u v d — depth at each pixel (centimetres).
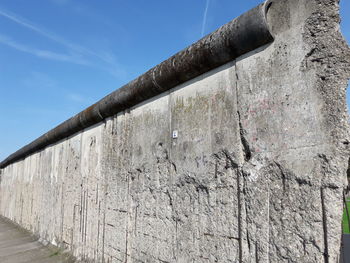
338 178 178
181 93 307
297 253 191
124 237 368
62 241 551
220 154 254
